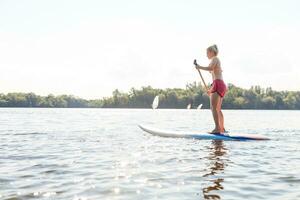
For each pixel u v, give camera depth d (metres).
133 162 5.76
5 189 3.98
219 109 9.39
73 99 122.94
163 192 3.91
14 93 118.12
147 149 7.34
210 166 5.46
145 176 4.70
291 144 8.55
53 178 4.56
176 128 14.59
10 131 12.22
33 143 8.45
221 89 9.16
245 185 4.27
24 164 5.56
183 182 4.38
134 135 10.62
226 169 5.24
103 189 4.02
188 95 99.38
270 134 11.76
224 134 9.34
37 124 17.00
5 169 5.14
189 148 7.48
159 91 109.69
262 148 7.68
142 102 111.69
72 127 14.64
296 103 110.94
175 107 101.62
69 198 3.66
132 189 4.03
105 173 4.88
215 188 4.11
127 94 114.19
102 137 9.98
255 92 108.19
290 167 5.48
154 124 17.84
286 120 25.61
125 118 27.00
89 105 123.88
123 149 7.32
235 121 23.17
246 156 6.51
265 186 4.23
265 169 5.29
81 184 4.25
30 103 119.31
